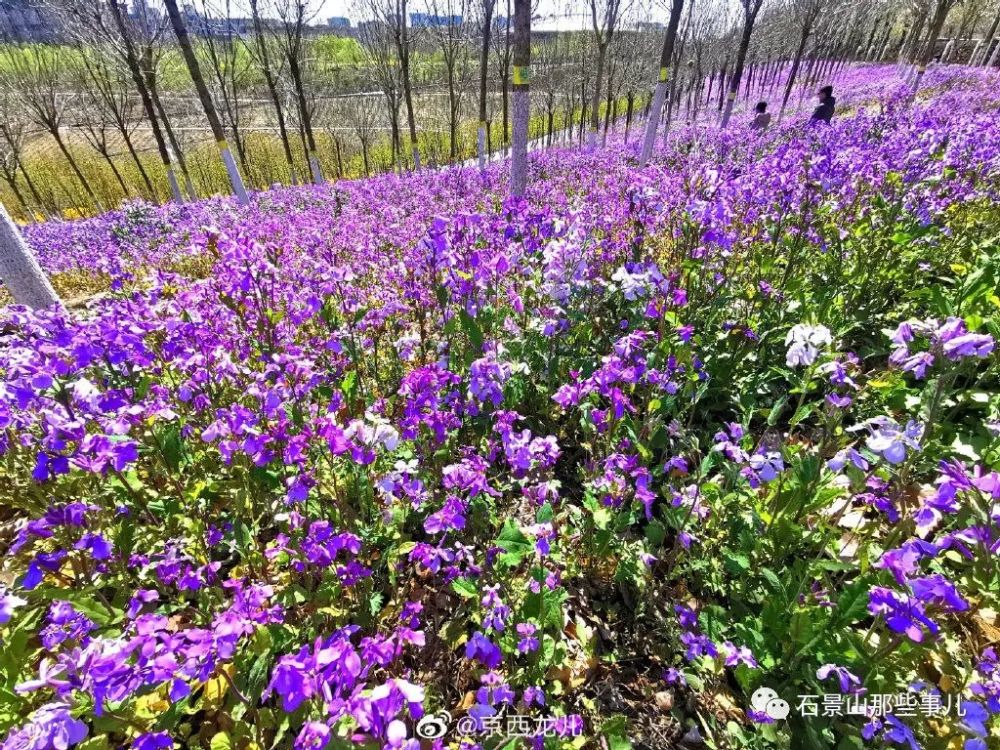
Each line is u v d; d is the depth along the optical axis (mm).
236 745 2049
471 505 2781
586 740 2102
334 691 1531
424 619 2615
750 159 10188
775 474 2318
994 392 3312
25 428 2938
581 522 2812
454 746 2008
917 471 2709
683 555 2719
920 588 1587
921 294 4086
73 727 1377
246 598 1964
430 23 19500
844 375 2305
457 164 20000
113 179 23500
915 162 5492
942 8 16531
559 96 29500
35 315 2648
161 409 2443
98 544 2129
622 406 2621
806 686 2156
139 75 14461
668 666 2480
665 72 10883
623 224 5625
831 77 33062
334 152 28141
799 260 4723
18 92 18406
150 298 3650
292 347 3582
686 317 4109
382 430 2131
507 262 3781
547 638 2322
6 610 1857
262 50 18625
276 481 2736
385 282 5203
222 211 12172
